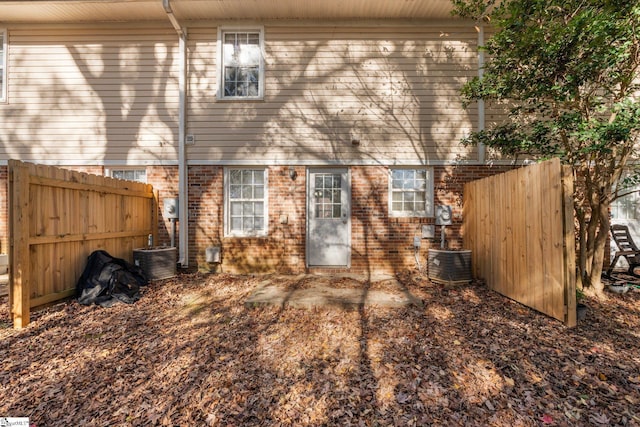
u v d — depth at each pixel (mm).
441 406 2330
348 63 6352
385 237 6273
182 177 6289
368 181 6312
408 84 6344
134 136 6383
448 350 3102
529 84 4594
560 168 3695
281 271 6281
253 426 2178
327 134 6332
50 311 4129
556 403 2342
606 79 4496
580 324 3674
